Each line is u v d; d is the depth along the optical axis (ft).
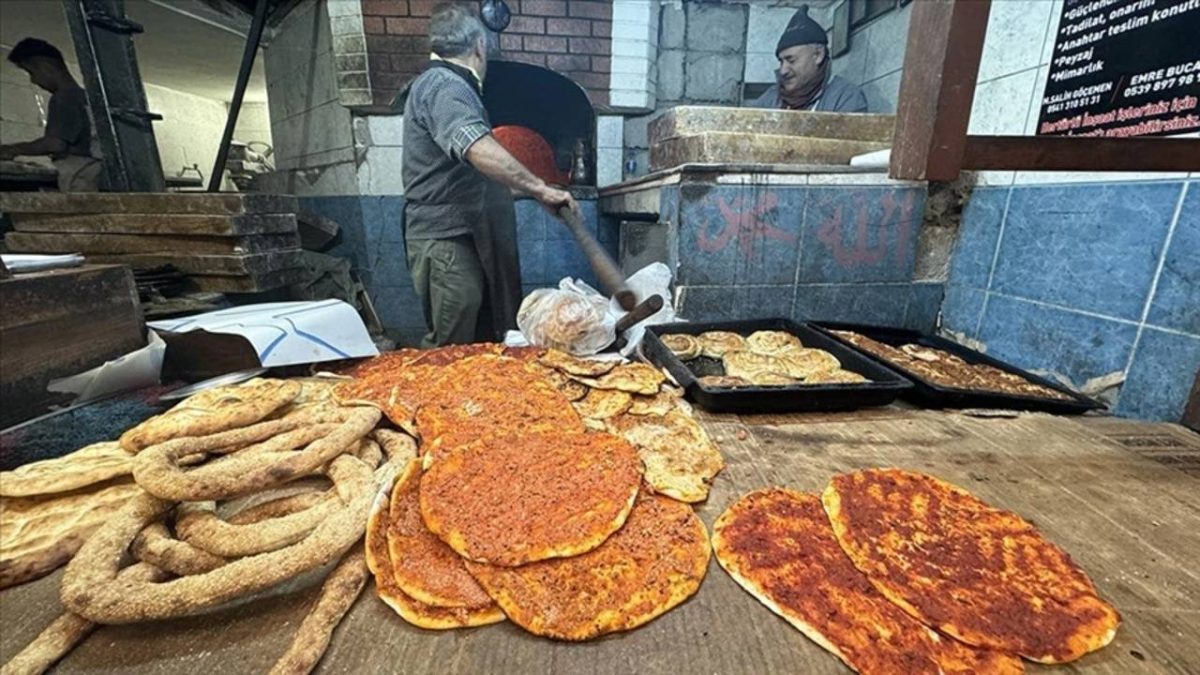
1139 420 3.37
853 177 4.74
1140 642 1.67
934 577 1.92
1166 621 1.74
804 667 1.62
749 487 2.57
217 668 1.57
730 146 4.87
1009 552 2.05
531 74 8.64
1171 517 2.31
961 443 3.02
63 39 11.64
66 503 2.12
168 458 2.11
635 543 2.08
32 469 2.19
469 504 2.18
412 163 5.74
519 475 2.39
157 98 17.26
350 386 3.41
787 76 7.07
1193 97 3.03
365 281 9.01
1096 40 3.59
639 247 5.91
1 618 1.74
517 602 1.78
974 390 3.50
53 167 7.91
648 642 1.69
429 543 2.04
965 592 1.85
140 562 1.79
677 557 2.02
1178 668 1.58
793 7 8.49
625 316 4.29
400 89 8.02
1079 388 3.89
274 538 1.89
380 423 2.98
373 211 8.62
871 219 4.89
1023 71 4.23
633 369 3.72
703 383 3.51
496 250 6.59
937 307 5.28
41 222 5.53
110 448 2.46
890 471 2.62
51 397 2.56
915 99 1.77
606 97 8.54
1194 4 2.99
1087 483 2.59
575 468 2.47
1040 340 4.20
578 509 2.18
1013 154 1.87
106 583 1.64
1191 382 3.18
